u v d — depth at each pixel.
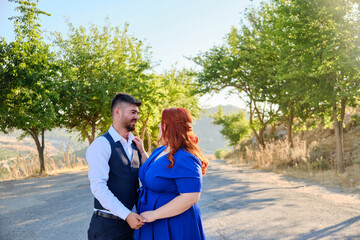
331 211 6.36
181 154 2.35
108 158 2.58
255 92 22.92
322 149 18.05
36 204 7.74
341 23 11.80
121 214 2.38
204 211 6.50
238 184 10.56
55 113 15.84
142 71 21.44
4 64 13.39
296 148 15.98
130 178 2.68
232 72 23.42
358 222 5.49
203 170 2.57
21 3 13.72
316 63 12.38
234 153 36.91
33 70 13.81
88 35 20.47
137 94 20.12
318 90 13.31
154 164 2.48
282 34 14.09
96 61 19.55
